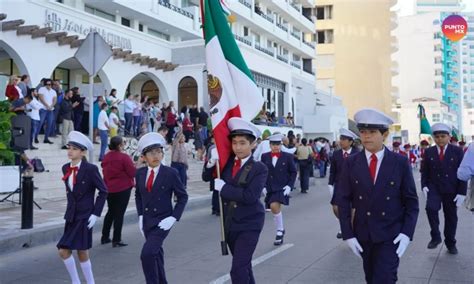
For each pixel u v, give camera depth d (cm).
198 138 2262
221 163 508
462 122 12388
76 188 589
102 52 1020
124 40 2403
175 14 2891
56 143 1631
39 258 798
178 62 2752
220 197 490
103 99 1788
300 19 4712
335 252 814
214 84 564
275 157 913
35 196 1324
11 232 886
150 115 2152
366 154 454
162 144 569
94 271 709
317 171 2873
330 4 5953
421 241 902
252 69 3136
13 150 1120
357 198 448
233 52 575
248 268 467
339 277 658
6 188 1176
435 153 799
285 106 3759
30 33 1862
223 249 480
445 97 11269
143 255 525
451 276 659
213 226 1106
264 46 4059
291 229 1047
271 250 832
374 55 6003
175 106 2722
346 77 5962
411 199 441
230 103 561
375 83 5959
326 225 1100
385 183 437
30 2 1916
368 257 454
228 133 535
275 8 4212
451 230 794
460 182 774
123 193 880
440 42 10906
